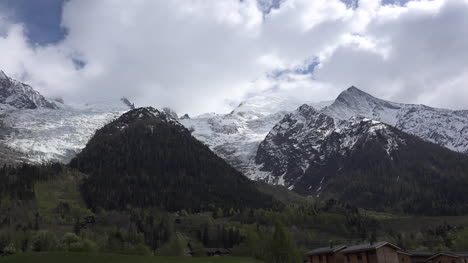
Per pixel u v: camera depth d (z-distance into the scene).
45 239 172.00
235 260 132.88
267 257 143.88
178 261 124.69
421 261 133.75
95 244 179.00
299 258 142.50
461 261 129.12
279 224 144.38
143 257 126.25
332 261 135.12
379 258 122.38
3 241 173.12
